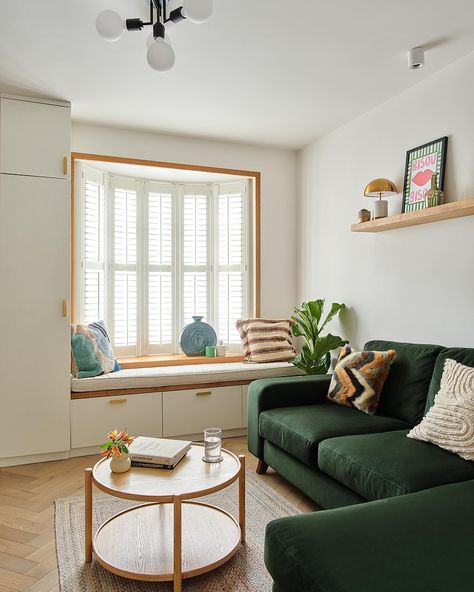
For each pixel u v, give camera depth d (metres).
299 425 2.73
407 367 2.90
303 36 2.67
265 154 4.74
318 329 4.45
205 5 1.88
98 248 4.30
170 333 4.78
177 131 4.25
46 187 3.49
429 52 2.87
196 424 3.94
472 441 2.09
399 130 3.46
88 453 3.65
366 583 1.21
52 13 2.44
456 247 2.96
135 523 2.41
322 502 2.48
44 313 3.49
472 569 1.26
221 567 2.10
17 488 3.00
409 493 1.84
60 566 2.11
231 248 4.82
